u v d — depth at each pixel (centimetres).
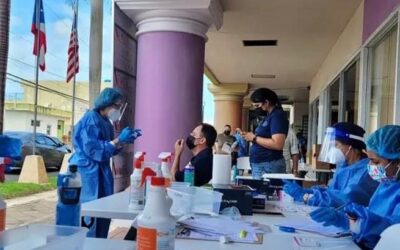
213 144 260
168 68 443
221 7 479
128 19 453
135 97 473
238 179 249
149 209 98
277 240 135
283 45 667
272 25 557
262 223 160
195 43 452
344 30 559
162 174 195
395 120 324
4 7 504
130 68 462
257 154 314
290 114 1439
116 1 421
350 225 141
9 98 2375
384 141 159
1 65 496
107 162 298
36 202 649
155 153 444
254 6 483
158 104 445
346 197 192
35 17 911
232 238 134
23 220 503
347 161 229
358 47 464
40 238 97
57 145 1237
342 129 228
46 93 2583
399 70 320
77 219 122
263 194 217
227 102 1124
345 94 572
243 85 1095
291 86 1093
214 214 168
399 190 153
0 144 129
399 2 315
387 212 153
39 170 864
